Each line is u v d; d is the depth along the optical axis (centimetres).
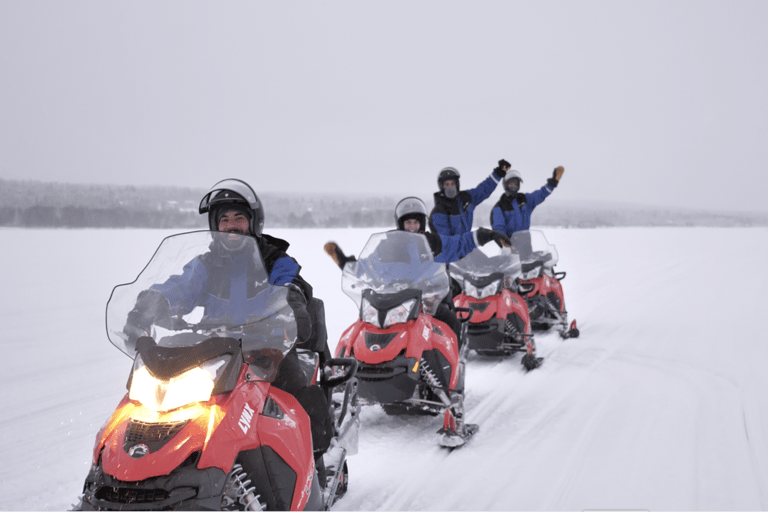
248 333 259
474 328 683
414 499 351
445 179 746
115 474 209
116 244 2188
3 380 571
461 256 589
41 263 1555
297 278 326
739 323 904
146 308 259
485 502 344
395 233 508
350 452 357
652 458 404
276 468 242
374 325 459
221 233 280
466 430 460
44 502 339
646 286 1398
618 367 669
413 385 442
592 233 4319
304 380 299
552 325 938
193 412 227
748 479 366
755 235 4066
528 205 967
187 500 208
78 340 741
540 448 429
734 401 525
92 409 499
